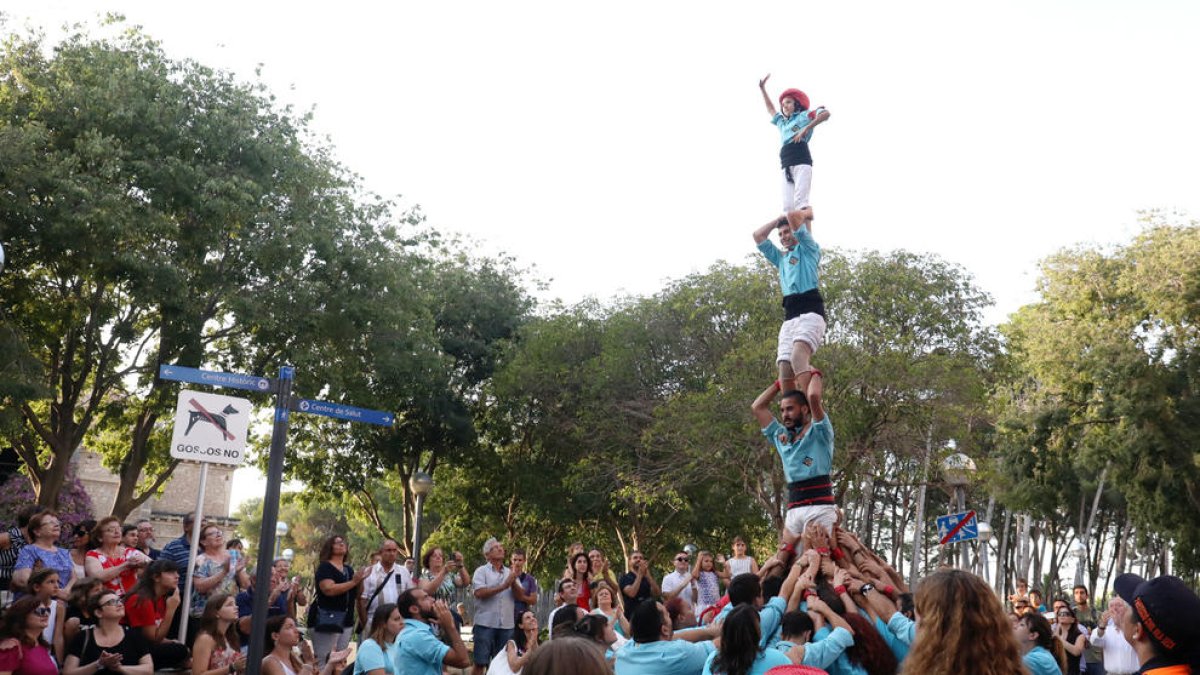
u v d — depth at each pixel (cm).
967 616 429
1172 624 394
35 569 870
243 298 2461
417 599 916
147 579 944
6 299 2402
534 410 3503
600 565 1327
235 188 2381
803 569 849
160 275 2336
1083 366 3431
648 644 700
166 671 930
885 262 2927
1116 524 5259
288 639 920
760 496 2842
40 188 2239
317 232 2606
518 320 3681
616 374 3167
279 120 2631
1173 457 3306
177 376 905
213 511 4416
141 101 2348
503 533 3931
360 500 3622
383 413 964
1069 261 3728
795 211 1022
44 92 2366
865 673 698
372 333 2867
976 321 2995
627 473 3091
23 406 2377
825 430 959
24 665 819
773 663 622
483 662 1335
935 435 2747
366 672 893
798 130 1041
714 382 2847
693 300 3062
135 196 2370
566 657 354
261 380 924
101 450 3103
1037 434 3497
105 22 2559
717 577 1455
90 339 2466
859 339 2803
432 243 3003
